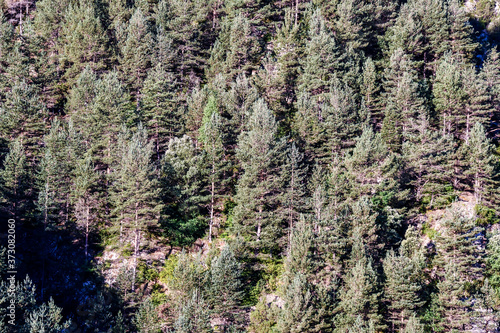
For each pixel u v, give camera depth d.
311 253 46.53
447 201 55.78
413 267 44.34
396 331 43.50
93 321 45.50
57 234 51.62
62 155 54.72
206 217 57.25
